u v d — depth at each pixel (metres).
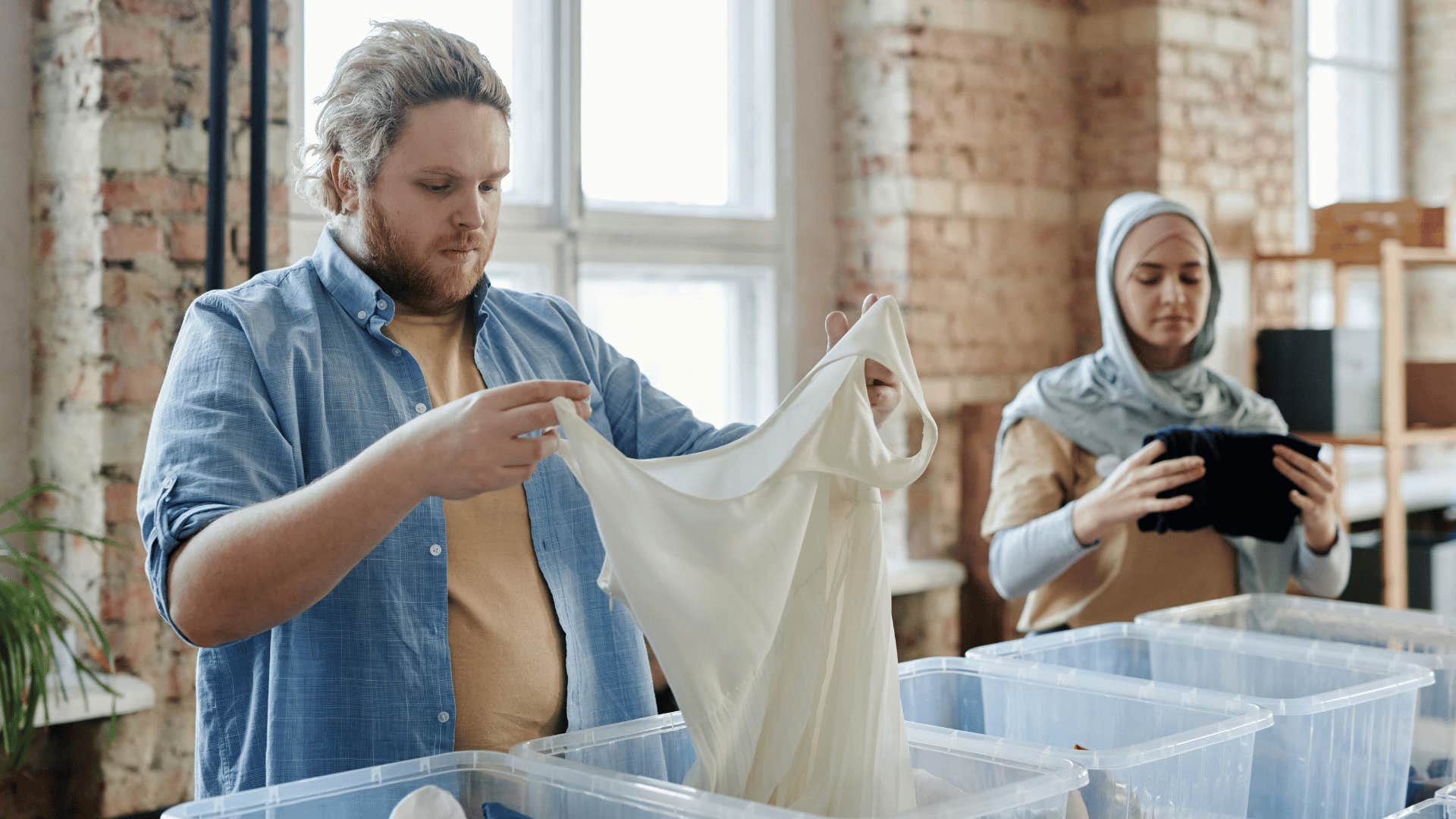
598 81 3.10
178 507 1.09
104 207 2.25
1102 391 2.37
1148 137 3.57
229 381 1.17
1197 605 1.80
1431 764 1.49
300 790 1.00
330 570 1.03
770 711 1.11
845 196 3.45
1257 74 3.84
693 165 3.28
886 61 3.35
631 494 1.03
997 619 3.34
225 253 2.33
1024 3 3.56
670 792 0.95
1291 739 1.31
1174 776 1.14
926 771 1.17
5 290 2.36
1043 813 1.01
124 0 2.25
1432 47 4.61
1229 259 3.76
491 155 1.24
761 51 3.37
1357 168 4.59
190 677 2.36
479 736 1.24
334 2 2.58
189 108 2.33
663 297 3.22
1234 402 2.43
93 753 2.27
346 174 1.26
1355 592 3.48
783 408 1.11
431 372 1.33
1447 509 4.25
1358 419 3.40
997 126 3.51
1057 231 3.67
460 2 2.82
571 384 1.05
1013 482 2.33
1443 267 3.89
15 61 2.35
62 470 2.34
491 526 1.29
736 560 1.05
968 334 3.46
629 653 1.37
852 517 1.14
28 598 1.99
